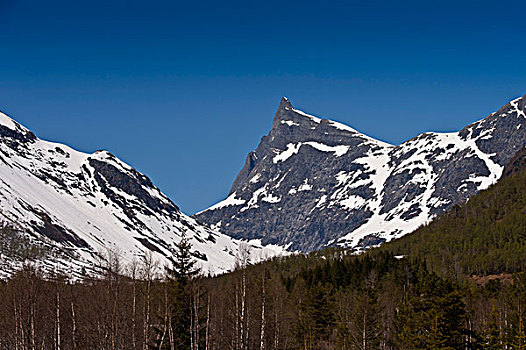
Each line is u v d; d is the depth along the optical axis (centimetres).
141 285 8088
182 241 8700
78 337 8531
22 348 8312
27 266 9112
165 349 7931
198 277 8462
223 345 9988
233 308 9462
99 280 8731
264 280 9700
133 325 7694
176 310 7981
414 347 8694
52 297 8612
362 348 10481
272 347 10312
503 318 10794
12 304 8750
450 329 8500
